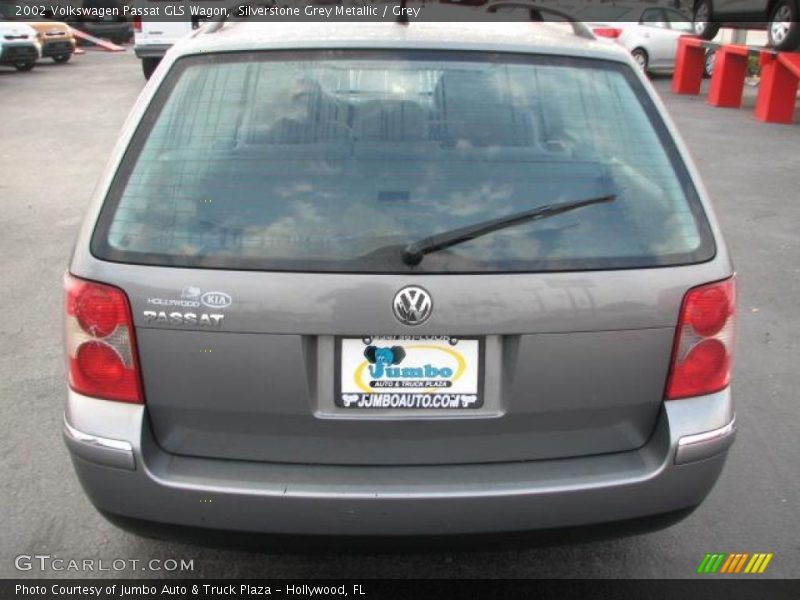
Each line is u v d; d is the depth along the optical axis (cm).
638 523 244
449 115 253
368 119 250
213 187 239
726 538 321
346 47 266
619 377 238
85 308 232
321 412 233
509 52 269
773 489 354
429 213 234
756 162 1036
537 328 231
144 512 235
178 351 230
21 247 665
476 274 229
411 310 226
